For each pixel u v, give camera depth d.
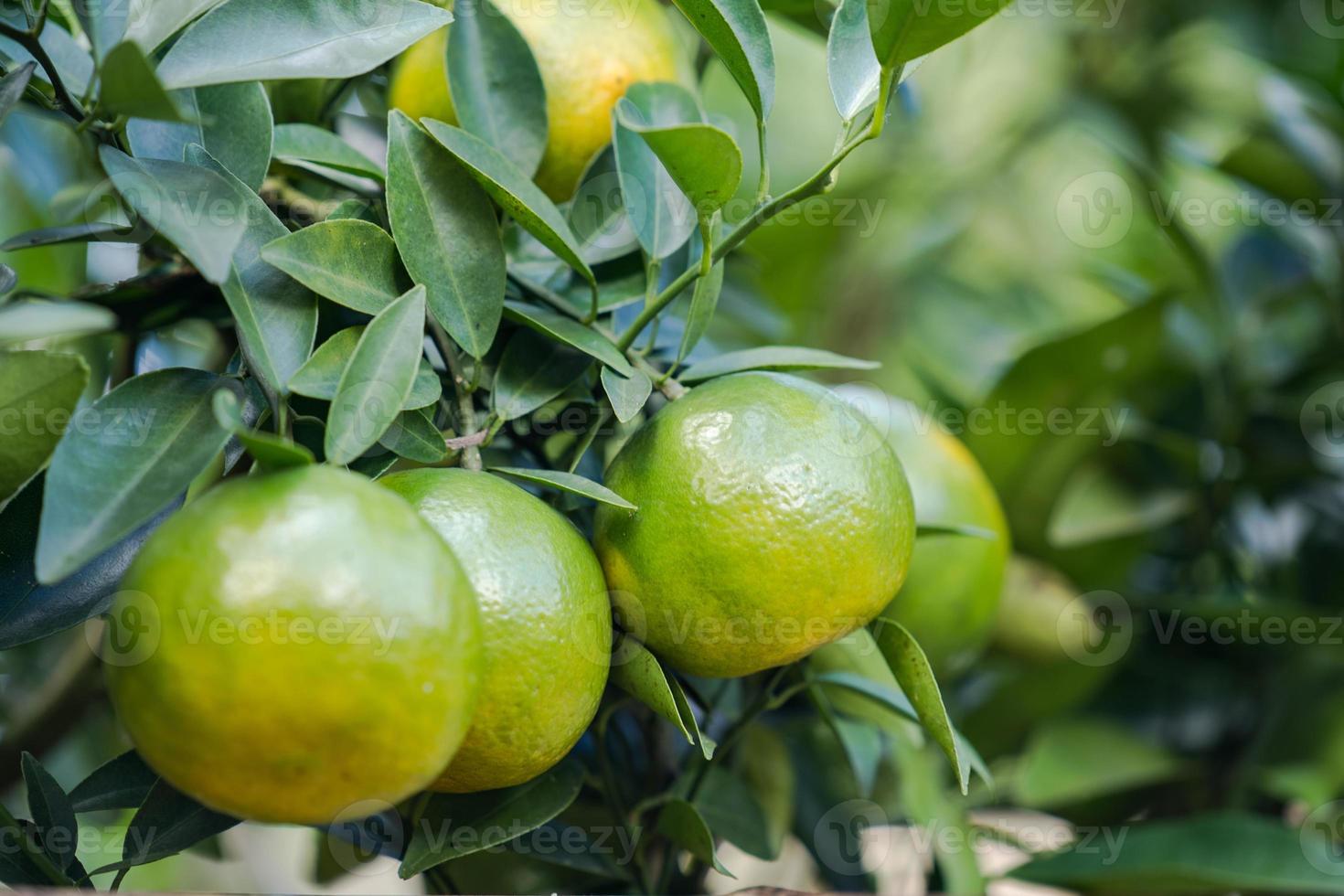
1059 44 1.21
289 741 0.60
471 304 0.67
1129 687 0.87
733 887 0.88
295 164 0.71
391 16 0.66
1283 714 0.85
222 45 0.65
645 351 0.70
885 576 0.67
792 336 0.95
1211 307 0.88
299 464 0.61
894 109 0.80
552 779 0.68
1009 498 0.87
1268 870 0.77
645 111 0.71
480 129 0.71
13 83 0.64
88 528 0.61
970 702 0.85
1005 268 1.25
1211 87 1.15
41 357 0.63
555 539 0.65
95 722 0.83
